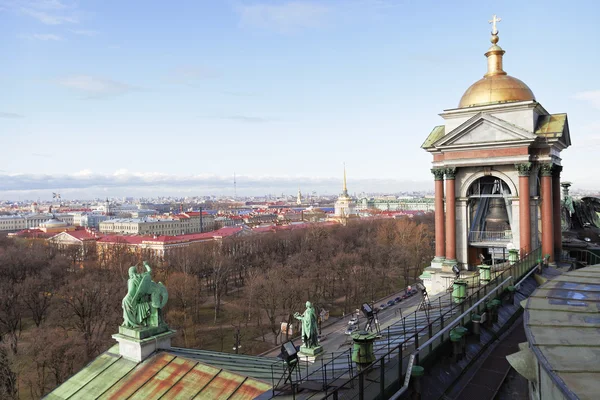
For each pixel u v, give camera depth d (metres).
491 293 38.75
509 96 59.59
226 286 179.62
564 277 25.12
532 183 59.38
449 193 62.66
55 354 89.00
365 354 23.38
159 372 25.92
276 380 24.41
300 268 171.50
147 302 28.95
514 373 28.98
